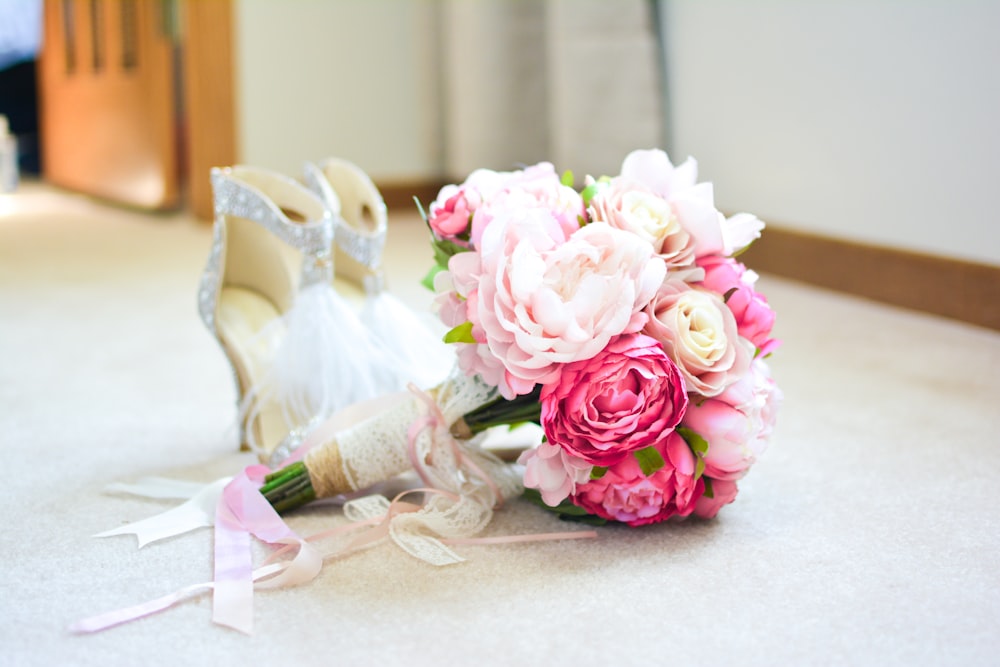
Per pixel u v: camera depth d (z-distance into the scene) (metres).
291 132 3.40
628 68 2.61
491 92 3.11
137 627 0.78
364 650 0.74
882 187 2.03
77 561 0.90
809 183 2.21
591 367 0.86
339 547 0.93
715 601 0.82
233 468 1.16
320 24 3.38
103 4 3.88
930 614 0.80
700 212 0.92
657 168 0.99
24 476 1.13
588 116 2.66
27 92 5.16
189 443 1.25
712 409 0.90
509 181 1.00
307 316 1.18
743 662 0.73
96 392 1.49
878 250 2.04
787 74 2.23
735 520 0.99
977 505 1.03
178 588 0.85
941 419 1.33
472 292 0.90
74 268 2.63
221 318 1.26
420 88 3.59
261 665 0.72
